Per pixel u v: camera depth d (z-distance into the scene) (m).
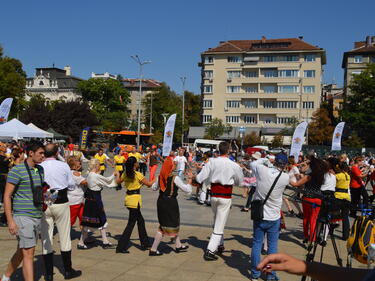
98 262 5.95
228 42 76.56
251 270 5.34
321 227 5.13
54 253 6.39
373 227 4.12
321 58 74.00
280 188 5.29
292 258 1.56
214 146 53.59
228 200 6.27
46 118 53.06
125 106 79.94
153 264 5.93
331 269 1.49
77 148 16.34
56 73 103.94
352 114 51.16
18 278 5.13
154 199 13.39
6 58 46.47
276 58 72.44
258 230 5.34
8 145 15.69
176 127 59.72
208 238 7.75
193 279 5.31
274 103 73.25
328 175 7.36
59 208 5.08
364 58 69.88
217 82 75.62
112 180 6.70
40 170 4.61
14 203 4.45
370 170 15.01
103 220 6.69
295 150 15.39
